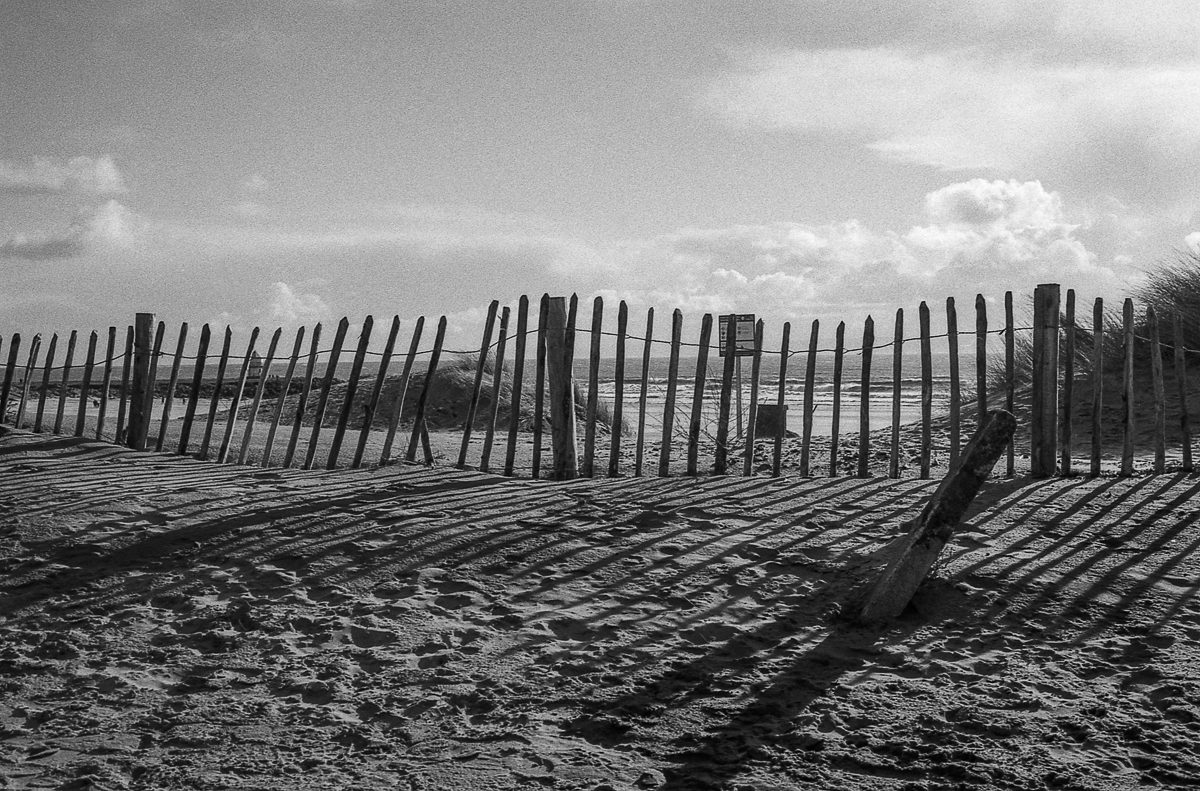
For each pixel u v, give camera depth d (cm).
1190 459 927
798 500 849
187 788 368
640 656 499
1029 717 421
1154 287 1439
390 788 363
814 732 407
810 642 521
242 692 466
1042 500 821
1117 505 791
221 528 732
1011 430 562
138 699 459
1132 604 569
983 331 966
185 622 557
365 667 493
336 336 1131
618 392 1045
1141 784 360
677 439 1518
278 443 1312
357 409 1920
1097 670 479
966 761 380
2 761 396
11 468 990
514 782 366
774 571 643
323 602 587
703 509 811
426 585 614
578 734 412
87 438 1233
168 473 984
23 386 1346
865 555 672
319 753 398
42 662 504
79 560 662
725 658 498
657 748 397
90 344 1268
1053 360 941
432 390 1917
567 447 1041
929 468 1023
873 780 366
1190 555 654
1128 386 920
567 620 553
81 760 394
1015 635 526
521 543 698
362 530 727
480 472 1041
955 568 634
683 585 613
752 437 1037
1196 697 438
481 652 509
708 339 1040
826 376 7400
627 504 829
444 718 430
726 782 365
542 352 1053
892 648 509
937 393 3142
